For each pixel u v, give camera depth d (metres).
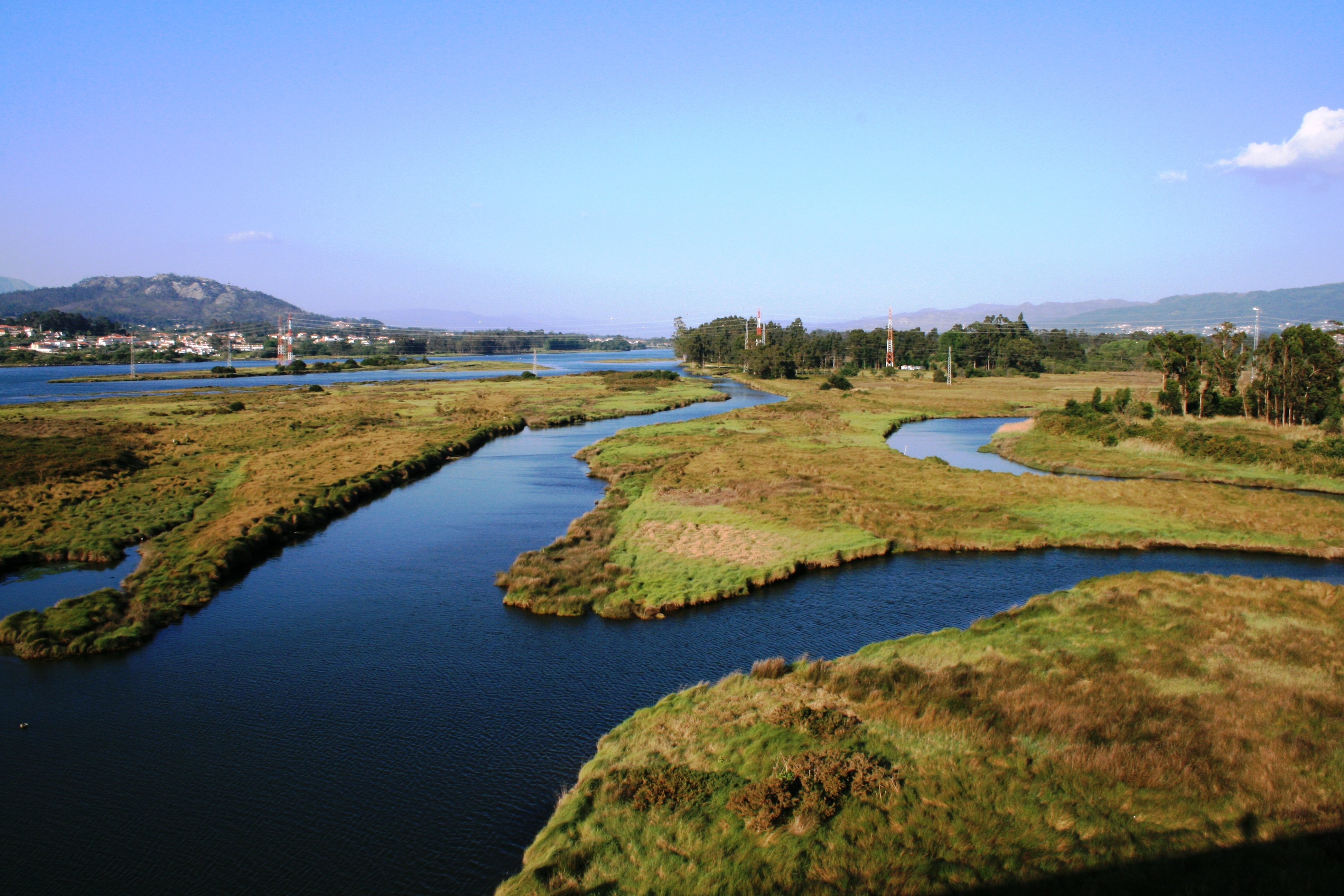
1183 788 18.73
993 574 38.84
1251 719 22.02
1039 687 24.42
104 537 45.12
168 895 17.39
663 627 32.12
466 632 31.81
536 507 54.44
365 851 18.81
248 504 52.25
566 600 34.34
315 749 23.31
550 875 16.61
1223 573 39.38
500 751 23.06
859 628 32.00
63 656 29.73
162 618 33.19
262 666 28.98
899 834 17.41
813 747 21.17
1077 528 45.91
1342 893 14.91
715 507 50.41
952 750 20.86
